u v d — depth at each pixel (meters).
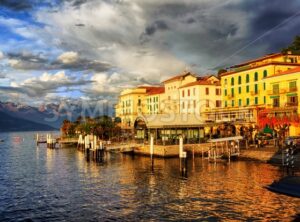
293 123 63.59
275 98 75.38
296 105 69.19
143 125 81.06
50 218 29.50
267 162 56.47
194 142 73.00
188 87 102.69
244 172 48.16
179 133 77.06
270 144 66.75
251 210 30.25
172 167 55.59
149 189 39.31
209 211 30.28
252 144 69.88
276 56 84.06
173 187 40.00
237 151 62.81
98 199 35.34
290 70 72.56
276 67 79.81
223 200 33.66
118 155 77.38
